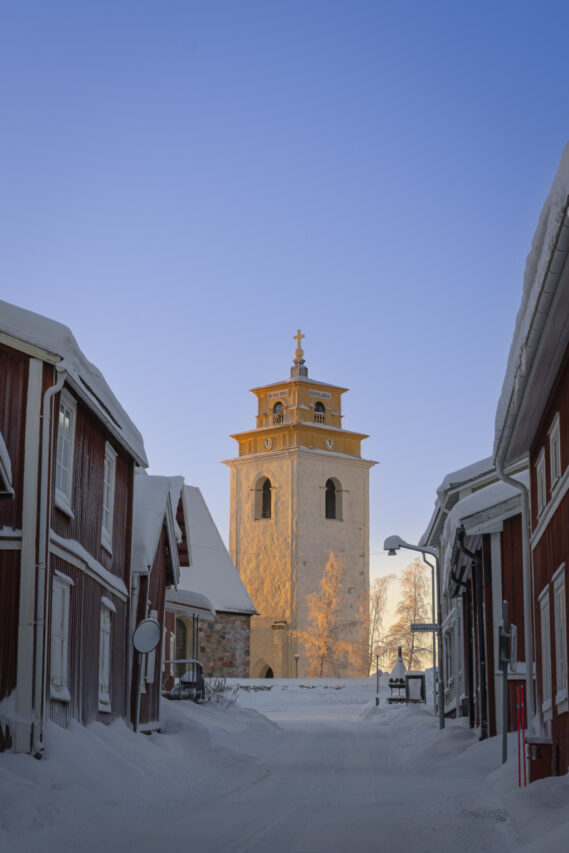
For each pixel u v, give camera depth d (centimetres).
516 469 2281
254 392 9206
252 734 2903
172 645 4125
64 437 1644
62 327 1506
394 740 2831
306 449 8769
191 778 1722
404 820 1198
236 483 9050
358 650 8769
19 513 1477
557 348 1341
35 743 1430
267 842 1045
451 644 3409
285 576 8675
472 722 2527
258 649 8700
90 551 1820
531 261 1120
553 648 1573
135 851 991
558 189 933
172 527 2556
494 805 1323
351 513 8962
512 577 2175
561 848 893
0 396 1491
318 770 1959
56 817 1178
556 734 1534
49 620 1518
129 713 2122
